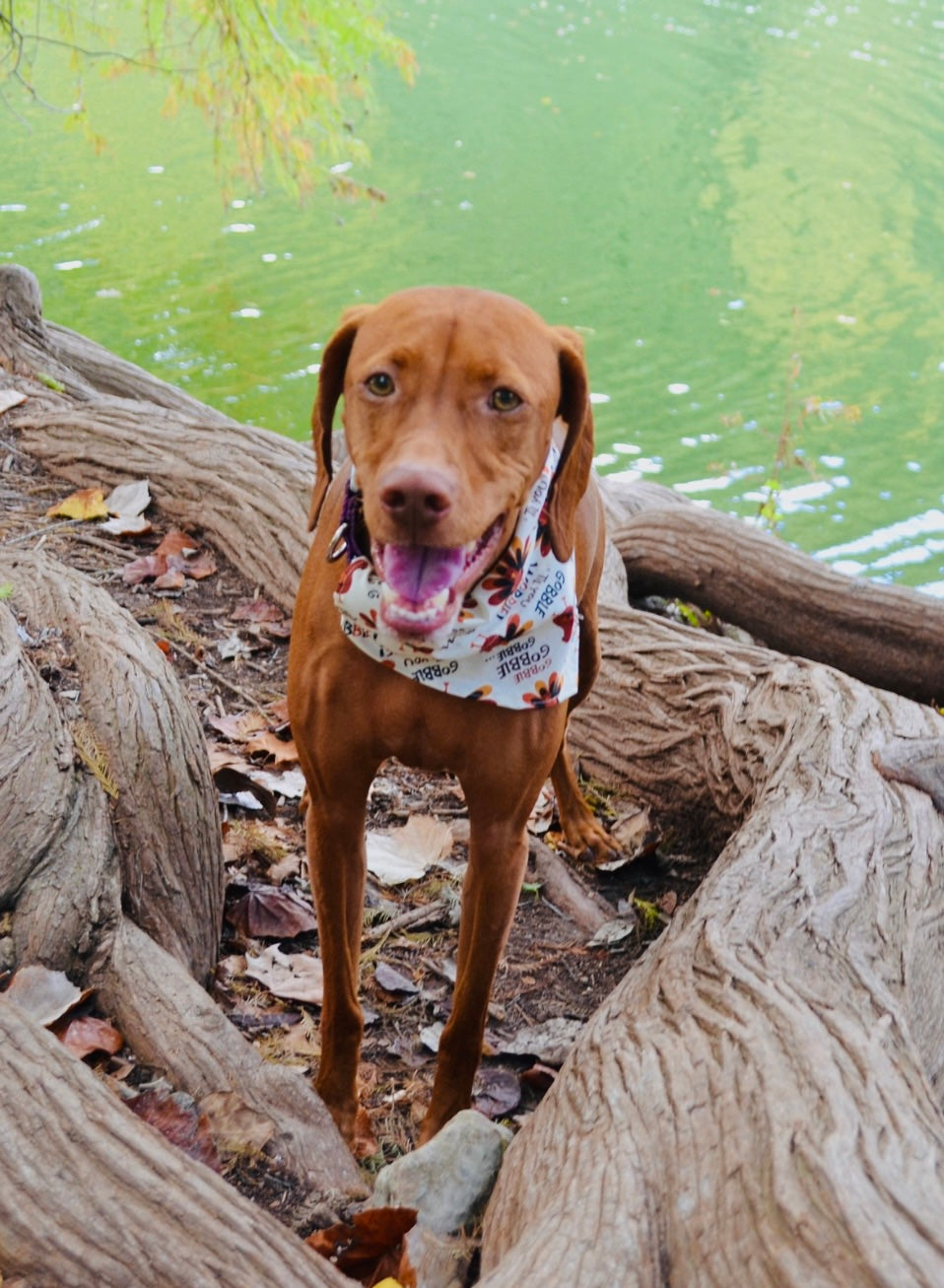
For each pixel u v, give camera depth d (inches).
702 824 68.0
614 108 298.2
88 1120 38.6
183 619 74.9
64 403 94.8
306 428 144.6
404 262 201.8
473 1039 49.5
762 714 65.4
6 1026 40.4
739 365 180.5
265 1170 44.2
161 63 136.8
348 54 131.6
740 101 309.3
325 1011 49.3
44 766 51.9
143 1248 36.4
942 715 65.6
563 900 63.4
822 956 46.8
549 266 208.8
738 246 224.4
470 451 41.0
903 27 389.4
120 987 48.6
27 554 67.5
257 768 65.2
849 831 54.1
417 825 64.6
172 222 209.3
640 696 71.1
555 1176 40.3
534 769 46.8
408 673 44.6
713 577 91.2
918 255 225.8
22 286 107.0
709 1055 41.8
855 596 86.2
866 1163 36.3
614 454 153.6
